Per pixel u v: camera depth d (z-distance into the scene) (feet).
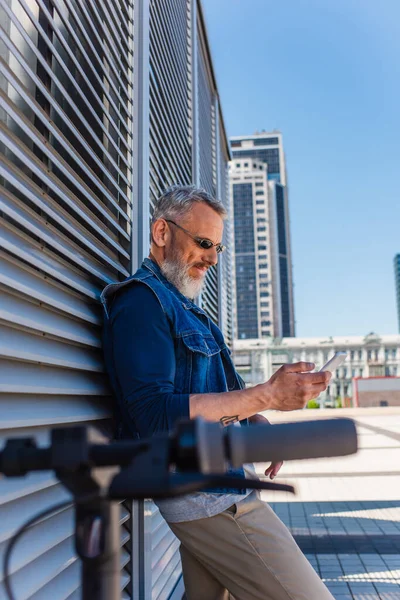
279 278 477.36
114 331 4.60
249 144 555.28
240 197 470.39
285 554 4.42
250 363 253.65
